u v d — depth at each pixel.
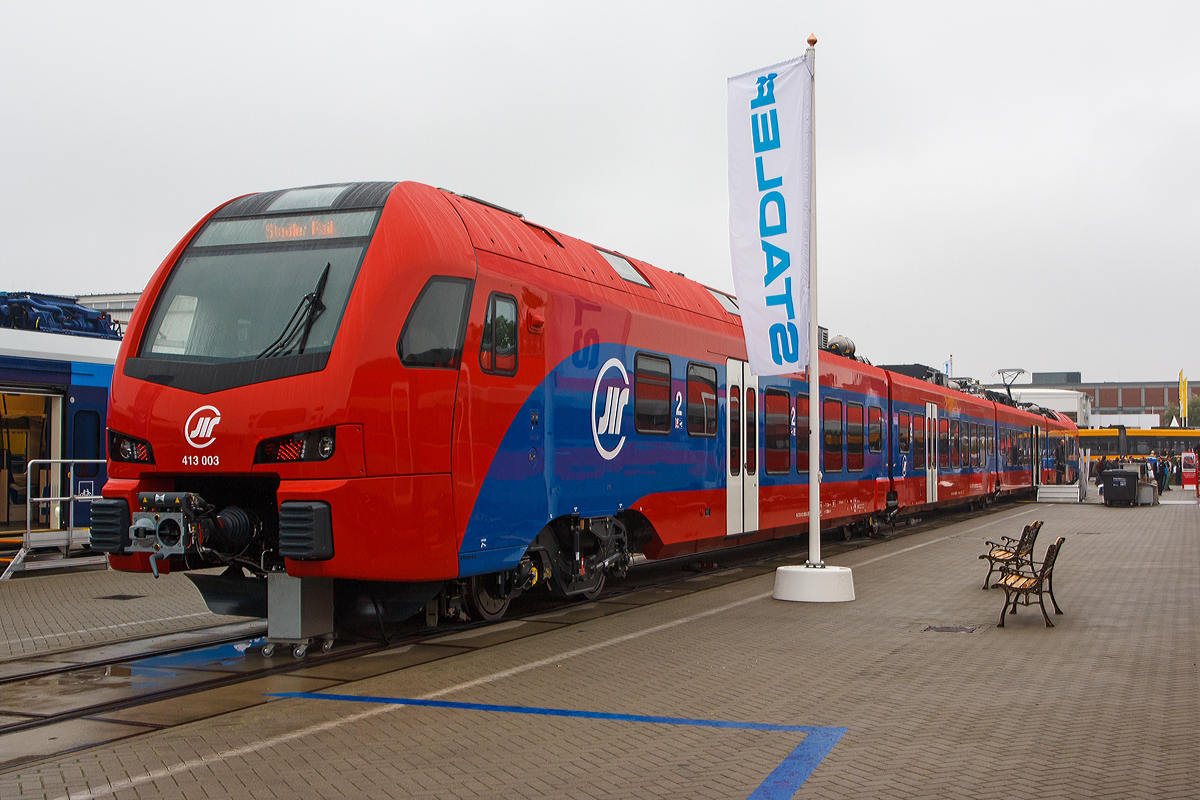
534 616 10.40
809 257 11.73
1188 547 18.62
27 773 5.25
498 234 9.41
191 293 8.38
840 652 8.52
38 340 16.09
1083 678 7.50
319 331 7.71
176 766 5.36
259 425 7.56
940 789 4.96
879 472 20.95
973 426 30.05
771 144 11.57
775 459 15.53
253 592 8.57
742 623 9.98
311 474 7.44
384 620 8.68
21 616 10.74
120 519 8.02
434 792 4.95
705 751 5.64
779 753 5.60
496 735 5.97
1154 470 44.81
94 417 16.88
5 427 16.11
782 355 11.57
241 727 6.13
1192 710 6.53
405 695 6.96
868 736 5.95
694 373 12.88
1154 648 8.70
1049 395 58.16
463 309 8.46
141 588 13.02
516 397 9.14
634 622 10.02
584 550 11.05
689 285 13.99
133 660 8.24
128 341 8.38
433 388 8.06
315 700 6.81
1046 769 5.28
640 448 11.46
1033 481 39.91
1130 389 122.06
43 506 16.20
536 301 9.50
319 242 8.21
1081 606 11.16
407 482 7.77
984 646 8.79
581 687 7.22
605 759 5.50
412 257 8.05
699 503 12.96
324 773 5.24
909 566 15.32
